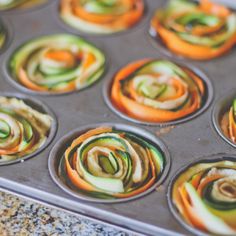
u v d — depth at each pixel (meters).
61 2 0.43
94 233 0.27
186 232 0.26
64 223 0.28
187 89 0.35
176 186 0.29
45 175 0.30
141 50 0.38
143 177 0.29
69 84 0.35
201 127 0.32
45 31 0.40
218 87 0.35
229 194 0.28
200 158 0.30
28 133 0.32
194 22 0.40
